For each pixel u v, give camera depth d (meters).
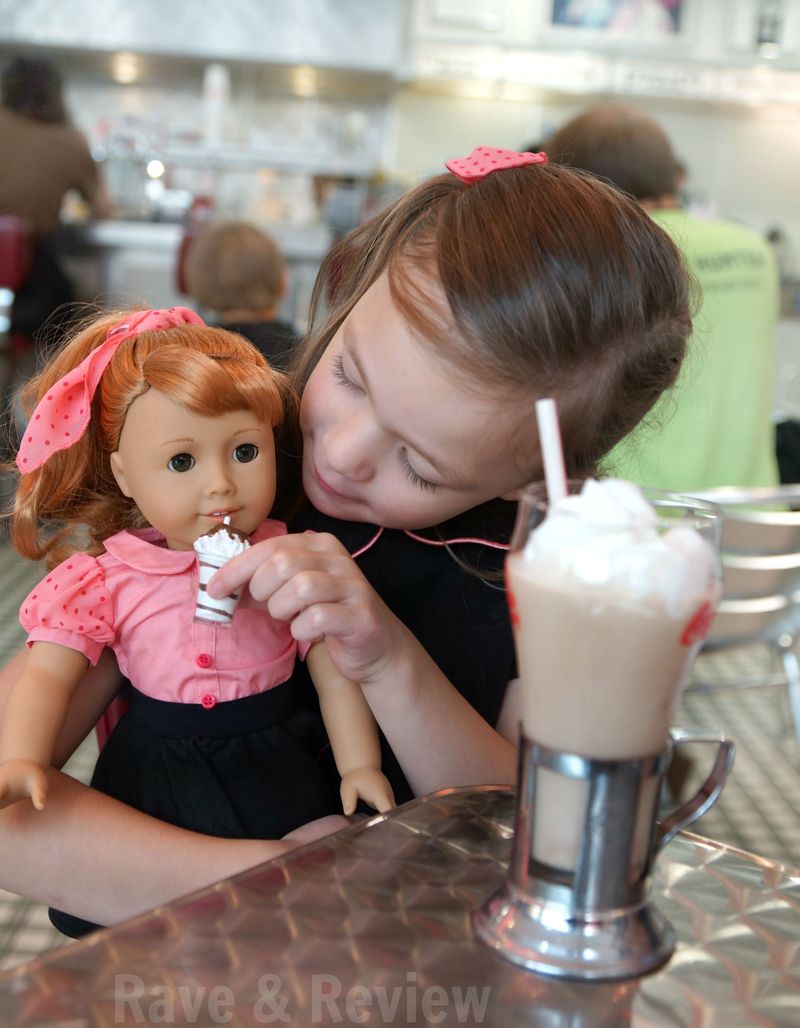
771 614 1.89
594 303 0.74
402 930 0.52
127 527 0.84
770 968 0.52
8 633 2.70
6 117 3.59
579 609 0.48
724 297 2.03
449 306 0.71
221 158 4.75
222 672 0.79
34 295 3.61
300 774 0.81
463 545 0.93
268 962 0.49
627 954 0.51
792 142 5.38
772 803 2.21
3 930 1.62
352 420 0.77
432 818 0.64
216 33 4.79
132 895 0.71
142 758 0.80
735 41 4.96
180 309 0.85
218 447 0.75
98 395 0.79
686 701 2.73
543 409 0.55
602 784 0.50
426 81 5.05
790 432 2.36
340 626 0.70
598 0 4.91
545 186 0.79
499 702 0.94
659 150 2.08
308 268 4.37
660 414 1.03
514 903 0.53
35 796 0.66
